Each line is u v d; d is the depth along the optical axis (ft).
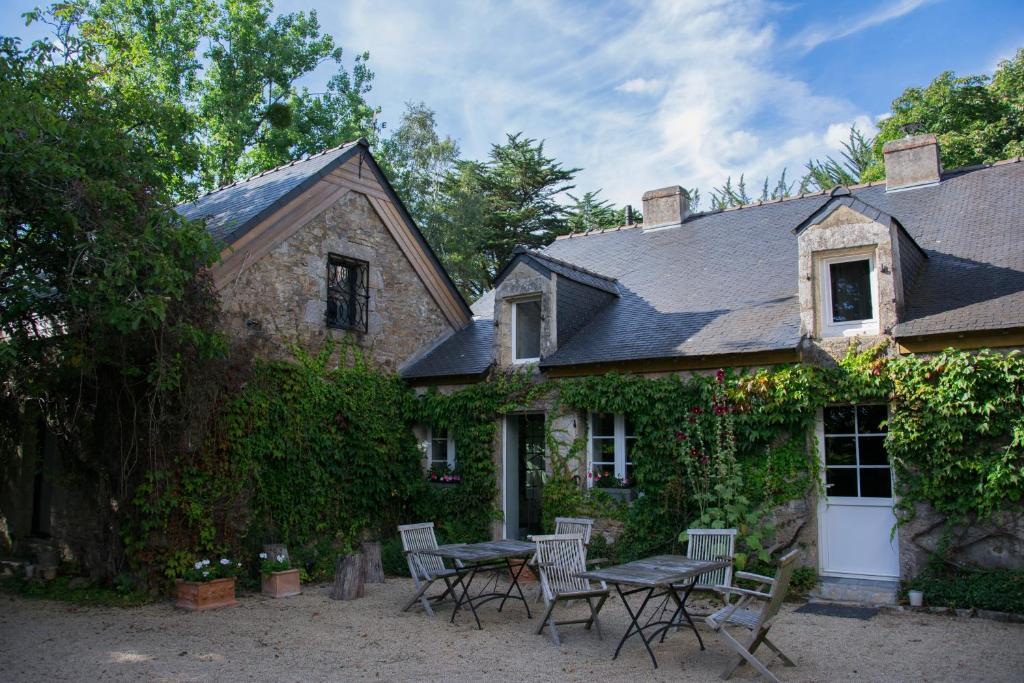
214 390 27.76
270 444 30.32
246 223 30.91
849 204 27.30
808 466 26.68
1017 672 16.89
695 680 16.65
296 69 71.10
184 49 65.16
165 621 23.48
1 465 35.94
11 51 26.99
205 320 26.25
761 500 27.20
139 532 27.25
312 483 32.01
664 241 41.91
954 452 24.07
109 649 19.95
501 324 35.19
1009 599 22.07
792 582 26.11
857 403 26.27
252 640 20.86
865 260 27.43
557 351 33.17
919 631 20.99
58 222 22.70
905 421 24.86
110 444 28.30
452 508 35.22
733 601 25.03
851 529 26.37
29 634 21.80
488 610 24.82
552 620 20.57
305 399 32.19
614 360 30.60
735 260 36.55
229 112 65.72
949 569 24.02
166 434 26.91
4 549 35.22
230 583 26.37
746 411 27.61
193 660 18.71
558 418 32.58
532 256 34.30
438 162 83.30
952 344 24.52
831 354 26.94
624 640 18.80
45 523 33.45
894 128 68.74
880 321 26.17
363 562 27.89
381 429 35.60
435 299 40.78
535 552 22.86
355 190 36.52
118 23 63.05
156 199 25.26
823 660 18.11
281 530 30.81
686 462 28.14
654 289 36.65
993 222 30.76
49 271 24.16
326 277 34.53
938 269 28.86
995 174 34.32
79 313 24.08
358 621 23.27
